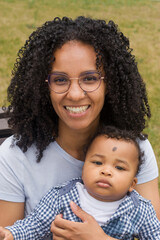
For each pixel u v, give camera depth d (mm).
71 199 1937
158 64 7375
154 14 11148
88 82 1773
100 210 1933
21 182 1979
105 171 1886
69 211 1911
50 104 1950
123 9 11477
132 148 1962
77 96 1735
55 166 2000
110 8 11477
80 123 1828
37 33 1938
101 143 1955
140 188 2135
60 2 11703
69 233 1810
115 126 2143
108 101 2002
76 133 1945
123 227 1903
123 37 1994
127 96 1991
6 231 1801
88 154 1975
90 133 2047
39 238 1919
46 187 2012
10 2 11289
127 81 1946
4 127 2402
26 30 8836
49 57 1758
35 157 1971
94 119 1908
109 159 1923
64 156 1995
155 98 5863
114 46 1853
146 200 2012
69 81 1757
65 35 1740
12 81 2025
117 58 1879
